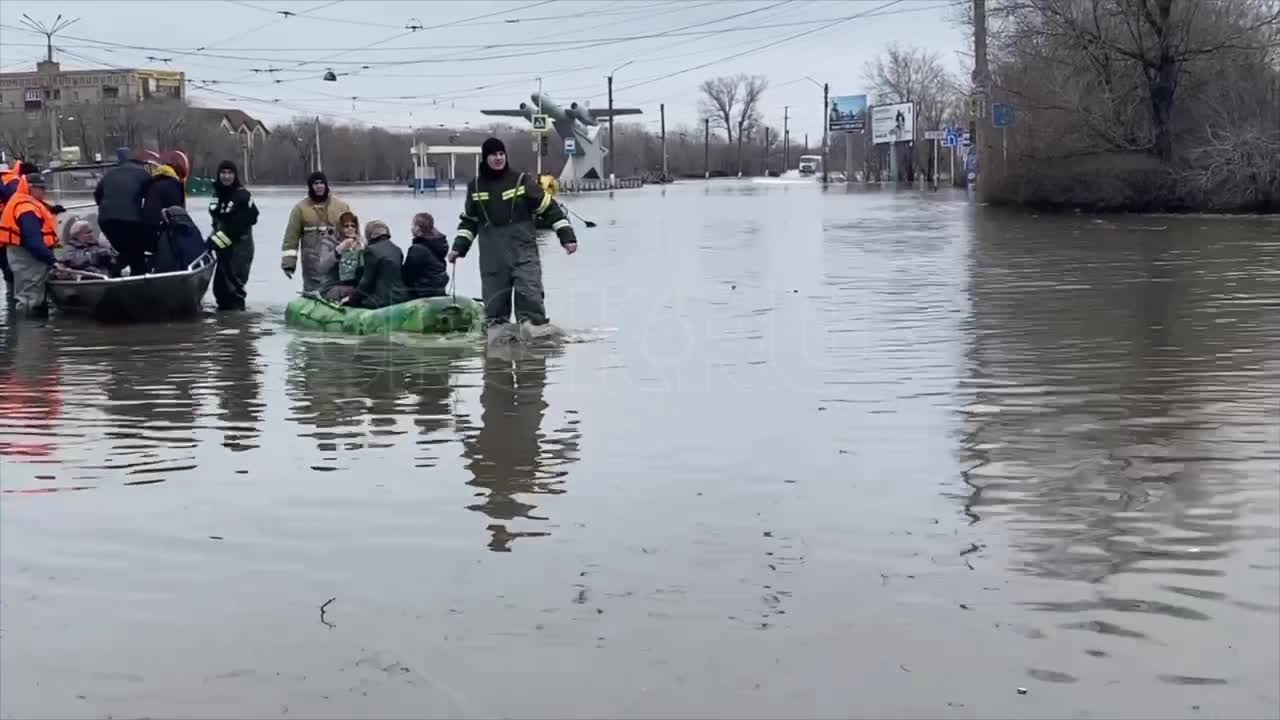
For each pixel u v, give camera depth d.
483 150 11.37
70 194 52.09
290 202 55.06
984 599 4.68
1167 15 36.59
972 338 11.00
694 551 5.27
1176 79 37.38
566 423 7.78
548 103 75.44
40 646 4.43
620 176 114.44
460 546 5.39
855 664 4.15
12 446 7.32
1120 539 5.30
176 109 79.25
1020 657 4.18
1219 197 35.19
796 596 4.75
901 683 4.01
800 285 16.14
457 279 18.98
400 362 10.26
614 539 5.45
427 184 77.31
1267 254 19.66
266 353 10.89
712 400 8.45
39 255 13.41
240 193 14.37
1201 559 5.04
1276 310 12.38
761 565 5.09
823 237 26.50
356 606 4.73
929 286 15.61
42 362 10.49
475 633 4.46
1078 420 7.52
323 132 107.00
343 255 13.36
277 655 4.31
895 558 5.13
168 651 4.37
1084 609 4.56
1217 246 21.67
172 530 5.70
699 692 3.97
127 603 4.82
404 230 30.75
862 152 123.94
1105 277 16.23
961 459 6.67
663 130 135.50
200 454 7.10
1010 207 40.88
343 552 5.36
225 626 4.57
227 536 5.59
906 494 6.04
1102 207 37.50
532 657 4.25
